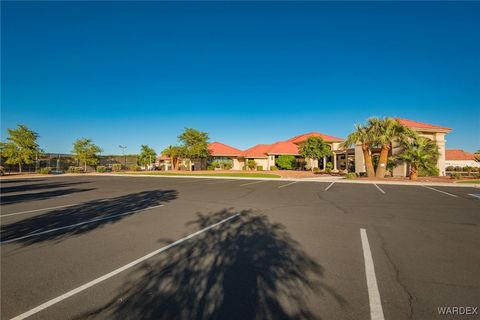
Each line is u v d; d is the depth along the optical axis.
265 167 44.56
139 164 53.66
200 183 20.42
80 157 41.03
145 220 7.43
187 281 3.67
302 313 2.91
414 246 5.06
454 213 8.24
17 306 3.09
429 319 2.79
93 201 11.15
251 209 9.04
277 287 3.48
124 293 3.37
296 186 17.61
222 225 6.80
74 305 3.11
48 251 4.94
